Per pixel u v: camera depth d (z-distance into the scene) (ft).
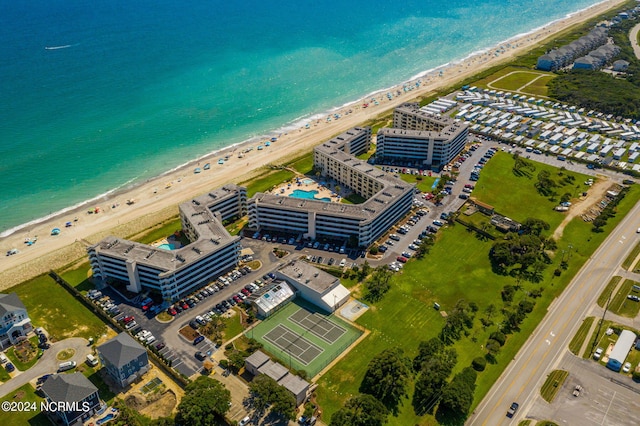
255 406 612.70
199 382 619.26
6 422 597.52
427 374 645.92
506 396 641.40
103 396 630.74
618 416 615.57
